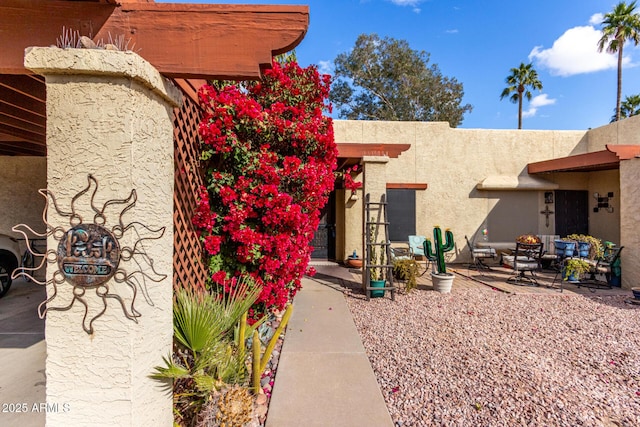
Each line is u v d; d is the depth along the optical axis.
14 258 6.19
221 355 2.33
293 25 2.10
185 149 3.26
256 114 3.66
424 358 3.49
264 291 3.73
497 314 4.98
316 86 4.77
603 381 3.04
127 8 2.09
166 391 2.01
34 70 1.64
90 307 1.69
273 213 3.66
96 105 1.69
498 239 9.90
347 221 9.40
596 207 9.73
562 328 4.40
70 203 1.70
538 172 9.67
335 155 4.64
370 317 4.82
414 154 9.78
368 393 2.76
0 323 4.52
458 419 2.47
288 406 2.56
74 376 1.69
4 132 5.32
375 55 20.75
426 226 9.81
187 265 3.24
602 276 7.70
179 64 2.10
